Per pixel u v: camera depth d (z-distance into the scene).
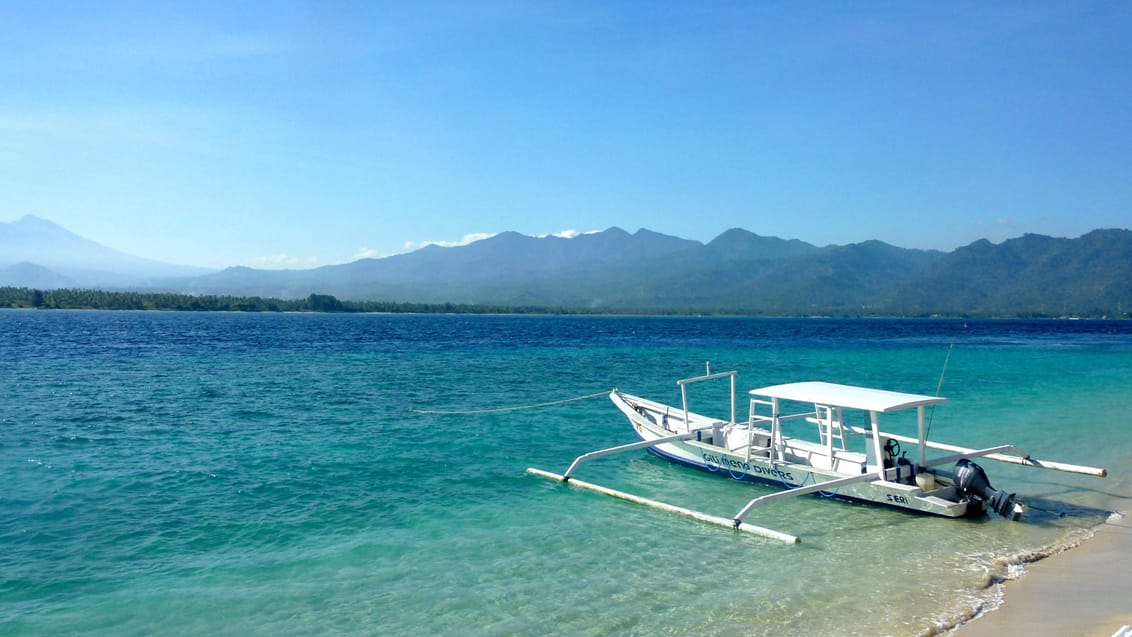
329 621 10.61
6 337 80.81
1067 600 11.05
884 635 9.90
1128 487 18.12
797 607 10.94
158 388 37.50
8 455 21.50
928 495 15.67
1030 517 15.71
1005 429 26.58
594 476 19.77
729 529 14.96
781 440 18.28
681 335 120.00
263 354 62.50
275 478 18.98
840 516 15.89
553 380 43.62
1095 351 75.56
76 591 11.76
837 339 108.69
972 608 10.81
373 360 57.53
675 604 11.09
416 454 22.12
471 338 98.31
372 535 14.57
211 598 11.44
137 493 17.50
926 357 65.88
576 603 11.16
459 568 12.70
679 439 20.25
